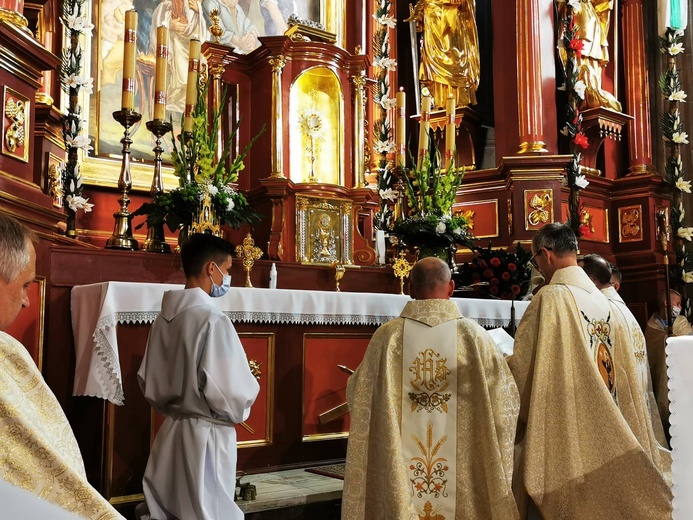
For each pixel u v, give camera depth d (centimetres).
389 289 558
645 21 945
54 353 391
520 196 771
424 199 577
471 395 300
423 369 303
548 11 827
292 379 441
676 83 898
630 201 868
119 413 370
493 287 533
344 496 298
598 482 308
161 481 287
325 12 824
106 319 345
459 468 296
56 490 113
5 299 137
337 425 460
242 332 418
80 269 405
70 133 544
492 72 874
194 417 285
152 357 296
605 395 312
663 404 689
